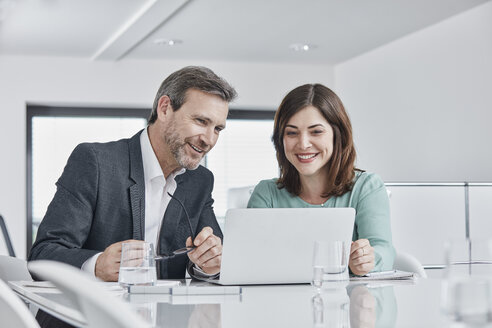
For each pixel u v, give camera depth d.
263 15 4.96
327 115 2.32
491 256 0.90
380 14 4.94
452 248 0.90
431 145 5.22
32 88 6.17
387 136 5.84
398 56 5.68
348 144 2.36
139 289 1.51
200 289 1.51
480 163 4.65
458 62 4.89
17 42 5.63
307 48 6.01
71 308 1.22
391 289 1.61
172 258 2.08
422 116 5.34
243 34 5.51
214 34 5.49
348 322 1.09
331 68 6.80
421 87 5.35
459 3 4.65
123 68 6.36
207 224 2.20
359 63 6.33
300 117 2.32
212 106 2.04
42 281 1.73
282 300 1.41
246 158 6.85
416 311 1.22
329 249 1.52
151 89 6.41
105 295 0.77
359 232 2.28
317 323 1.09
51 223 1.96
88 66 6.29
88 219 2.01
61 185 2.03
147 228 2.11
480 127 4.65
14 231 6.08
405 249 3.53
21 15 4.82
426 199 3.57
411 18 5.03
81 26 5.14
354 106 6.43
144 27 5.06
